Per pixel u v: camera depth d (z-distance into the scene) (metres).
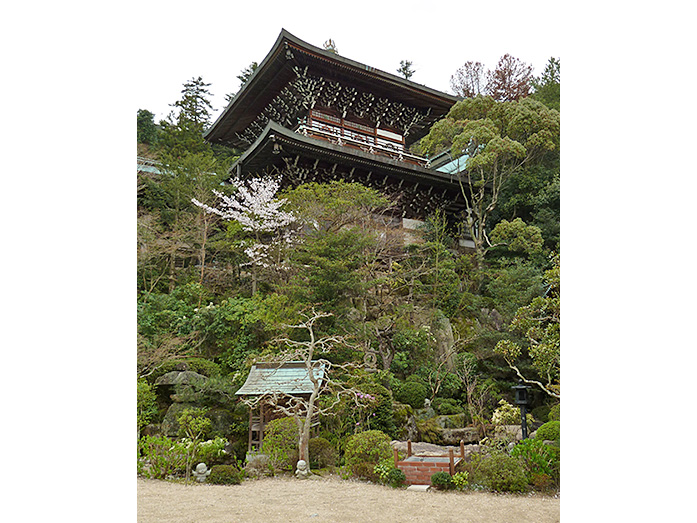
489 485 7.48
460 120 16.88
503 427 10.20
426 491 7.46
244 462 8.92
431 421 11.03
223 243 14.02
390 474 7.85
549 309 9.68
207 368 11.00
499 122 16.36
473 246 17.48
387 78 17.44
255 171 16.81
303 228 14.13
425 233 16.73
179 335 11.51
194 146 17.11
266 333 11.59
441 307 14.33
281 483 7.90
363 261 12.83
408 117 19.70
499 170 16.44
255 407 9.08
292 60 15.98
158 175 15.86
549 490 7.43
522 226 14.55
